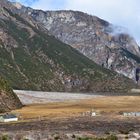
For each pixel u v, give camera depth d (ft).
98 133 311.88
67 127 383.04
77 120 466.29
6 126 407.03
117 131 331.36
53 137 272.92
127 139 261.85
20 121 467.93
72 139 266.98
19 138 262.26
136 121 449.89
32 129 368.68
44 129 366.63
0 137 255.70
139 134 289.33
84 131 335.06
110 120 463.42
